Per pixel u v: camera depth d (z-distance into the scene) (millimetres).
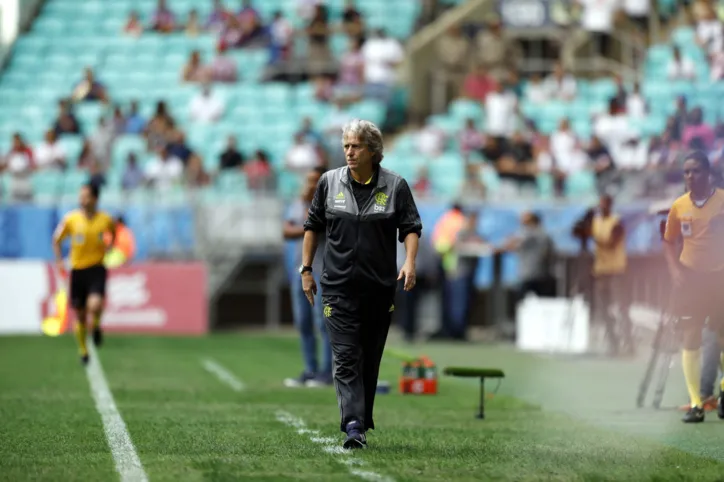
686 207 37375
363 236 29109
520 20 100750
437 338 82438
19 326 83188
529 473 25844
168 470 25828
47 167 92375
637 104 96188
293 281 50875
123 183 89312
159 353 68500
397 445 30672
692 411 37750
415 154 93312
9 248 83875
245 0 105188
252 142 96438
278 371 57844
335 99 96875
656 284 78250
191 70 101750
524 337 76750
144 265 84625
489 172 91000
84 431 33688
